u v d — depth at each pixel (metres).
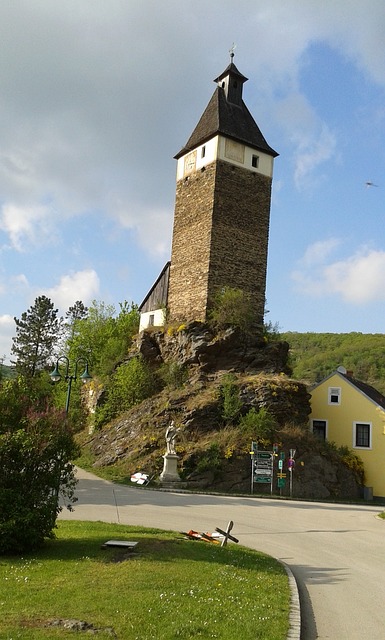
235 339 35.16
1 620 6.61
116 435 32.94
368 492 32.12
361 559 12.94
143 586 8.17
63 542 11.37
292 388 32.38
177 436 29.61
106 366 42.62
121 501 20.52
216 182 38.47
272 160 41.53
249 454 28.75
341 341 97.50
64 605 7.27
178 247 40.78
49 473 11.09
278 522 18.28
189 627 6.68
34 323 65.06
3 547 10.14
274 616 7.59
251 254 39.25
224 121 39.97
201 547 11.45
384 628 7.93
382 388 70.06
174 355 37.03
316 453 31.11
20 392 12.12
